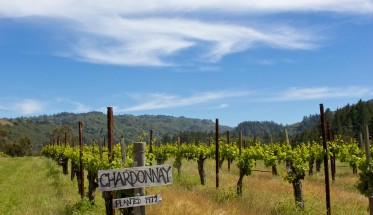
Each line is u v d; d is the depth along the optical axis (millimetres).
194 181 24859
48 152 64000
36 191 22953
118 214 12500
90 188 16969
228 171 34531
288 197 18125
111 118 12500
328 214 15672
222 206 16297
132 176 7719
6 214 16625
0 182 30672
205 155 29641
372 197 12328
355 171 33250
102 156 14750
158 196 7938
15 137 169375
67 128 99500
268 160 22500
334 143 27859
